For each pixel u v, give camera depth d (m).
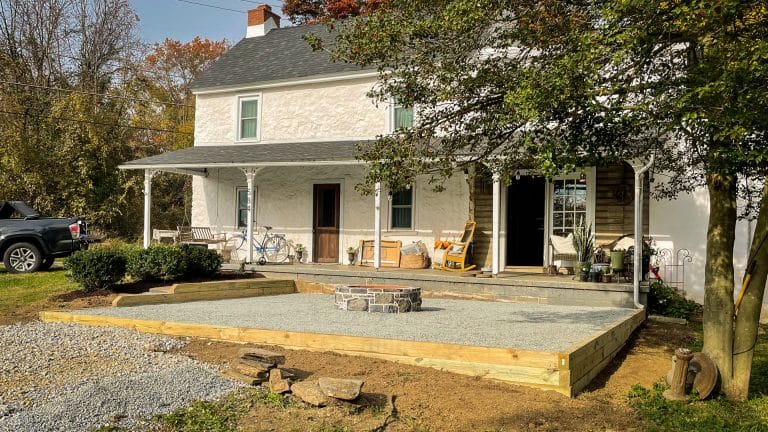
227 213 18.78
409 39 7.20
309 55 18.98
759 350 9.79
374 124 17.06
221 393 6.06
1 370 6.60
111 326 9.36
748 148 5.24
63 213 25.36
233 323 9.06
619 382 7.37
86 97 26.92
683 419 6.07
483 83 7.08
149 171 17.19
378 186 14.69
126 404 5.60
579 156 6.31
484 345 7.22
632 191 13.95
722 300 6.93
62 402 5.54
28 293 11.93
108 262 11.91
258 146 18.17
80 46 33.12
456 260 14.77
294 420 5.47
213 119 19.39
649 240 13.77
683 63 6.86
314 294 14.41
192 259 13.34
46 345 7.83
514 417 5.65
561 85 5.38
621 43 5.36
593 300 12.09
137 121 32.22
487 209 15.41
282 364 7.02
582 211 14.55
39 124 26.34
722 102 4.99
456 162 7.83
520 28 6.64
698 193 13.41
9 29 30.02
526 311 11.04
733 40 5.34
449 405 5.89
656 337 10.24
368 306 10.80
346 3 26.67
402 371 6.85
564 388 6.35
